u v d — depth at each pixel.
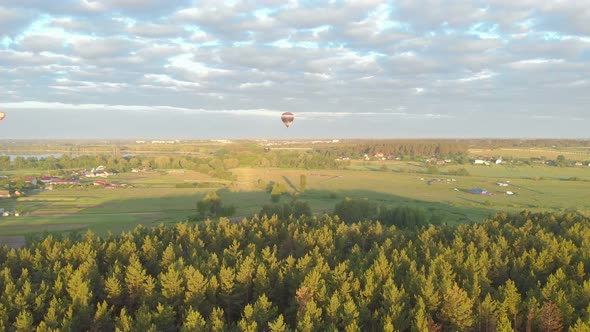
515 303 54.47
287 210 127.94
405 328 51.69
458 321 51.09
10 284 57.53
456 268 67.75
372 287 57.75
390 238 89.19
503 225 104.06
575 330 46.41
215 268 66.62
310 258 68.44
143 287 60.50
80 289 56.81
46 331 48.28
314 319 50.91
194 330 47.75
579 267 63.75
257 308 53.03
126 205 157.12
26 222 127.56
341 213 130.25
